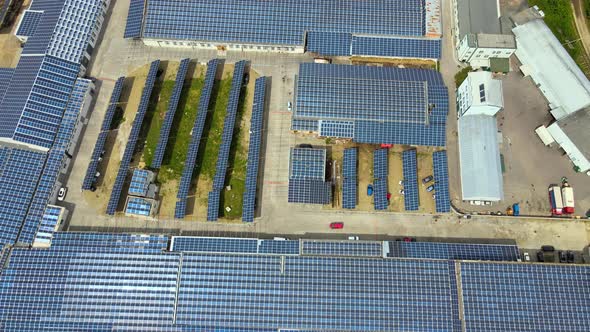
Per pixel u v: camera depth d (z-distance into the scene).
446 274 97.00
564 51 115.94
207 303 97.06
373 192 109.44
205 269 98.94
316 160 109.12
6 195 105.00
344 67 117.31
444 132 110.56
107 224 108.44
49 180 107.50
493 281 95.62
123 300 97.56
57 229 104.44
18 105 111.94
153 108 118.31
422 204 108.62
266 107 117.38
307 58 122.50
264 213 108.62
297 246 100.56
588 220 106.38
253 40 120.00
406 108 111.19
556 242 105.38
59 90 114.88
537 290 94.94
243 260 99.31
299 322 95.38
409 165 109.75
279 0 122.19
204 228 107.69
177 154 114.12
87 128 117.12
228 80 120.75
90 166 110.56
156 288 98.06
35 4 124.62
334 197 109.62
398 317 95.06
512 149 112.50
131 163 113.56
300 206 109.12
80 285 98.38
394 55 120.12
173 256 99.94
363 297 96.31
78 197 110.69
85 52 120.44
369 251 99.38
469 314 94.19
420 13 121.50
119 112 118.00
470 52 115.31
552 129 110.19
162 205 109.75
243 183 110.94
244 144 114.25
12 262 100.19
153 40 121.44
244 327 95.88
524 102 116.31
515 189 109.31
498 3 119.50
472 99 105.62
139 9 122.94
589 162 105.62
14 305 97.56
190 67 122.25
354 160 110.06
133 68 122.56
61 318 96.75
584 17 124.00
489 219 107.31
